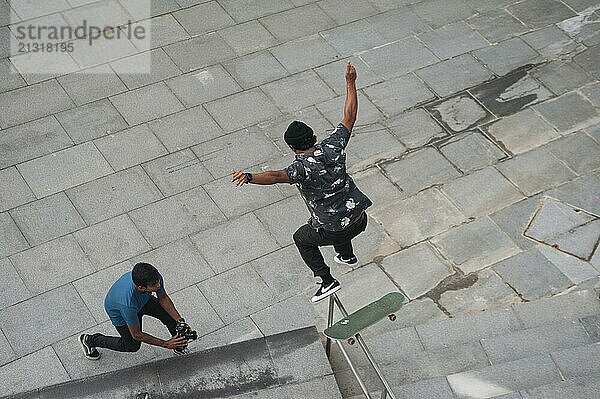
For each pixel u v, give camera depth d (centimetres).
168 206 1046
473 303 959
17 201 1044
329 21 1305
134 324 782
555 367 780
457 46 1270
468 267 995
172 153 1109
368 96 1194
